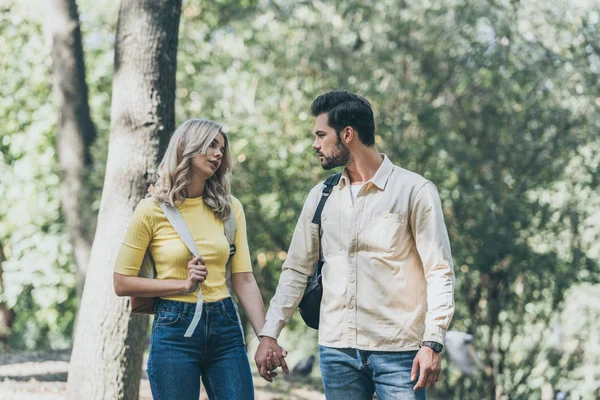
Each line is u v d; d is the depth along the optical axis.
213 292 4.10
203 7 14.48
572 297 15.11
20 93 14.83
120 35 6.73
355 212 3.96
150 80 6.64
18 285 14.89
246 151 12.32
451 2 12.65
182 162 4.08
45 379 9.59
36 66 14.72
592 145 13.28
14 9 14.50
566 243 13.53
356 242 3.93
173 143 4.12
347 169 4.08
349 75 12.48
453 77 12.84
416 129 12.77
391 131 12.42
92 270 6.54
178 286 3.98
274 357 4.11
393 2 12.76
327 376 3.99
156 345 4.02
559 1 12.83
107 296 6.45
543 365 15.16
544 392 14.80
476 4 12.59
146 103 6.61
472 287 14.05
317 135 4.09
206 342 4.04
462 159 12.67
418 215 3.87
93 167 11.05
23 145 14.79
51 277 14.91
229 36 13.98
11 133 14.86
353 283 3.92
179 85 13.52
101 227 6.59
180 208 4.14
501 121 12.91
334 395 3.97
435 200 3.88
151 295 4.02
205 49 14.02
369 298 3.88
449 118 12.83
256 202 12.65
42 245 14.74
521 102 12.95
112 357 6.40
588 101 12.98
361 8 12.81
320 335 4.03
